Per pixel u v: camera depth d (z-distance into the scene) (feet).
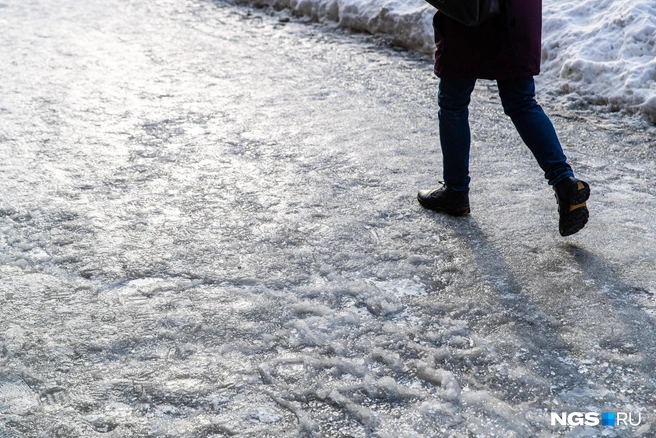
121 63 19.62
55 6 27.17
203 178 12.32
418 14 20.74
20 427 6.68
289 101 16.57
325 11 24.13
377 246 9.98
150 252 9.84
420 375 7.34
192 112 15.79
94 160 13.07
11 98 16.53
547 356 7.61
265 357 7.63
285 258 9.67
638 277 9.10
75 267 9.46
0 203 11.27
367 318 8.32
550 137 9.59
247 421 6.74
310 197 11.55
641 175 12.51
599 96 15.98
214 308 8.52
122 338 7.97
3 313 8.43
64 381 7.29
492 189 11.84
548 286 8.93
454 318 8.31
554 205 11.21
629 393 7.06
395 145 13.80
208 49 21.20
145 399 7.02
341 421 6.73
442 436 6.52
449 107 10.15
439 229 10.47
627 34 16.52
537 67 9.51
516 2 9.18
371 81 18.12
